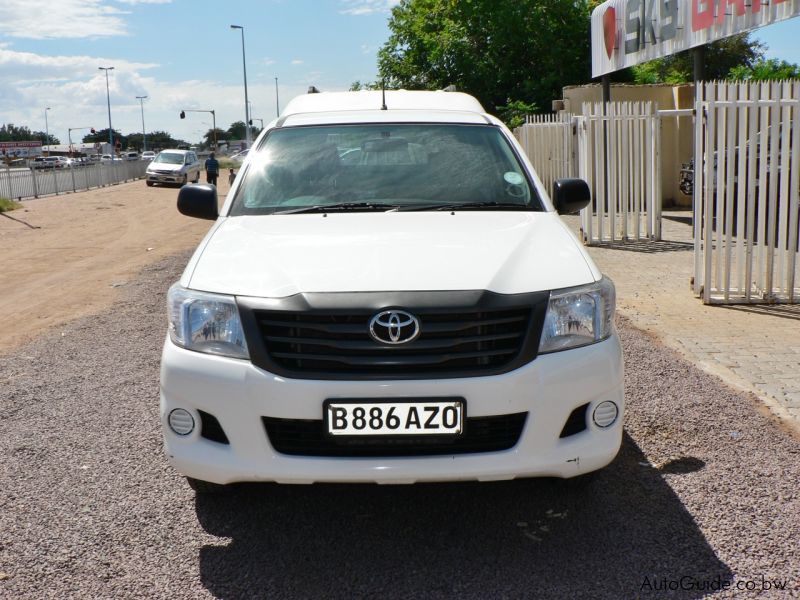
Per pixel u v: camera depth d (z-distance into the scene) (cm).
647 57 1355
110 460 416
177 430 318
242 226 379
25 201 2814
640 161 1196
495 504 359
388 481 301
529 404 301
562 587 290
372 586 294
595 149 1310
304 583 296
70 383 558
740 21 1004
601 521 340
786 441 423
